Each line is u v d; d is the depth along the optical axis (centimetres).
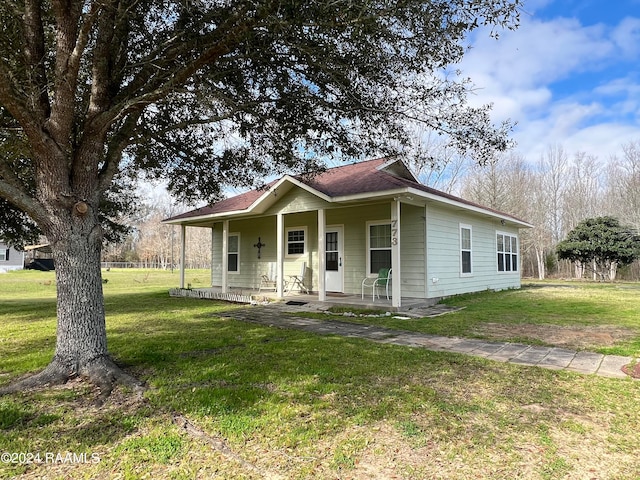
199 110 546
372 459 247
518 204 2702
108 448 263
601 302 1044
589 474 231
